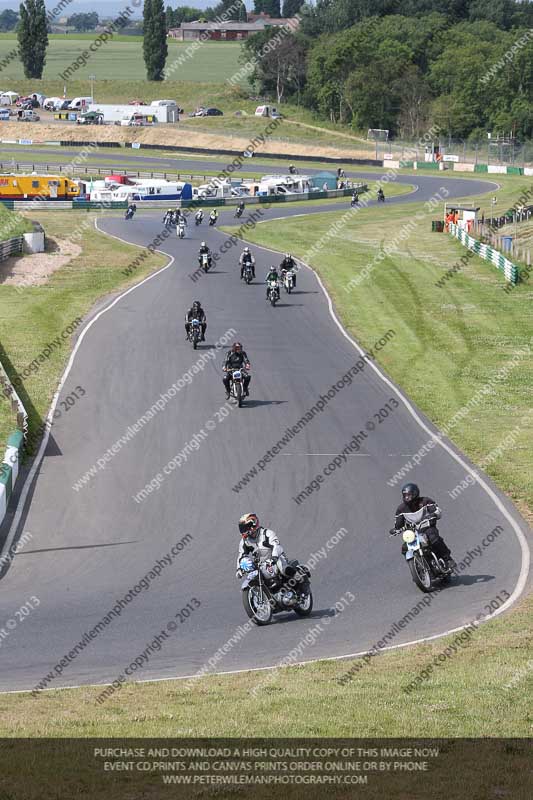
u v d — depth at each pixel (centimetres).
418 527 2992
